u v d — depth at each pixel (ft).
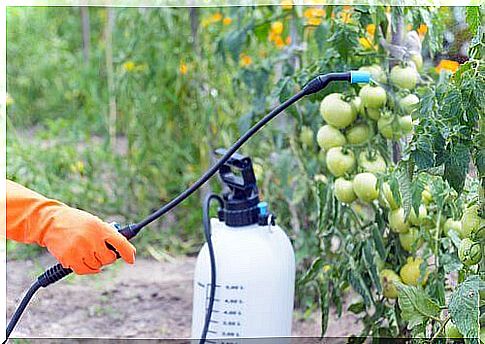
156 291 12.06
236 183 7.72
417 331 6.84
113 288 12.10
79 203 14.58
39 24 21.22
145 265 13.26
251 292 7.60
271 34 11.60
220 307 7.67
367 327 8.39
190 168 14.57
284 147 10.89
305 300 10.30
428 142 6.55
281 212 11.21
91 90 18.02
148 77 14.33
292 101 6.63
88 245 6.19
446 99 6.36
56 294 11.70
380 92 7.71
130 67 14.43
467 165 6.31
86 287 12.07
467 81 6.21
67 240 6.20
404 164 6.93
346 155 7.93
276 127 10.96
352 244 8.49
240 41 10.27
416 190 6.88
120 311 11.30
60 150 15.20
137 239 13.92
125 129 15.55
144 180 14.76
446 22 7.71
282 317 7.78
